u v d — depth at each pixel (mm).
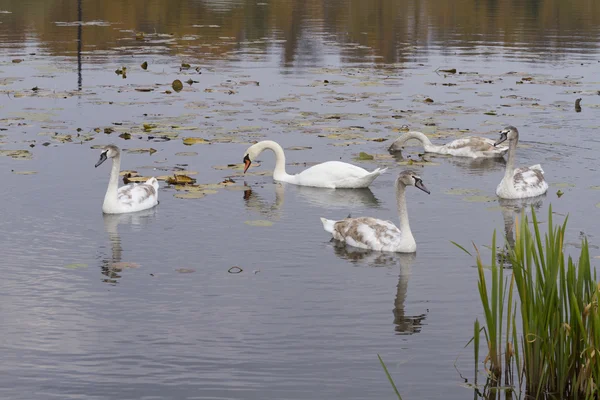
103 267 15188
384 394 10977
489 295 14031
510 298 11062
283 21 54438
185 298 13891
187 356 11914
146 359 11820
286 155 23266
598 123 26922
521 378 11109
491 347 11180
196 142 24141
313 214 18594
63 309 13406
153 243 16484
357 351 12125
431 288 14406
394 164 22875
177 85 31656
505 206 19016
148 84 32844
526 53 42344
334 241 16859
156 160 22375
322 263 15578
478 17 57594
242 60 39469
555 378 10906
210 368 11594
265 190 20422
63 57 39375
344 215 18547
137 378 11305
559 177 21375
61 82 32969
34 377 11320
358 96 30797
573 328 10586
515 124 26875
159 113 27672
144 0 63625
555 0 67562
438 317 13242
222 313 13328
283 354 12008
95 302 13695
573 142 24719
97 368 11570
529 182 19844
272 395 10914
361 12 59531
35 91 30734
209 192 19906
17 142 23688
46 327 12758
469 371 11578
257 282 14609
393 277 14914
